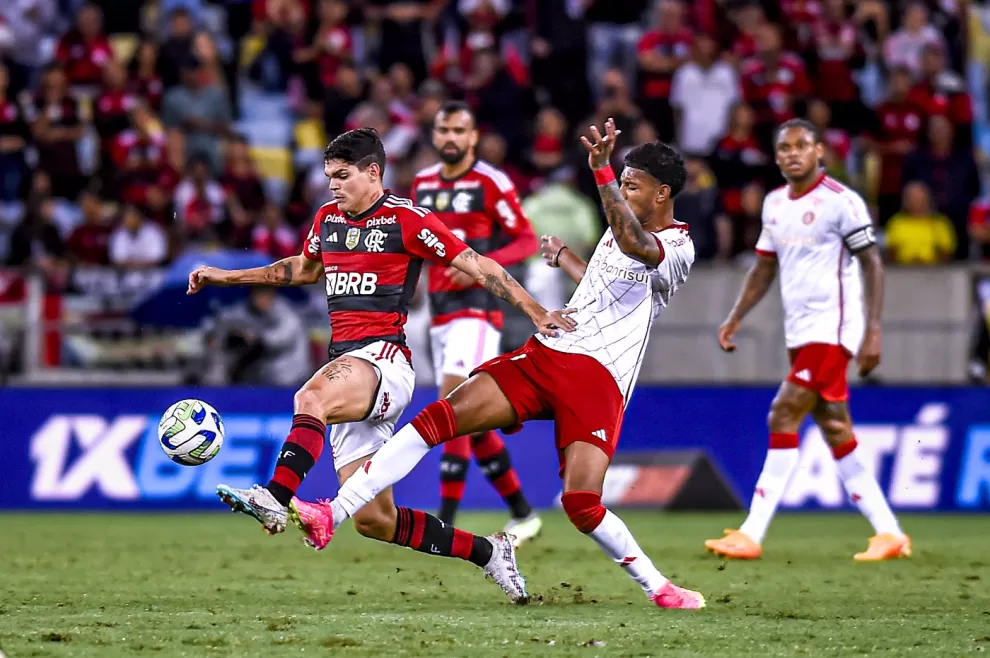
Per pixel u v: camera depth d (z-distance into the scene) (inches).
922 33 2549.2
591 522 820.0
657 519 1652.3
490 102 2293.3
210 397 1790.1
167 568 1097.4
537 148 2208.4
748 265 1796.3
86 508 1777.8
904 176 2244.1
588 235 1991.9
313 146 2426.2
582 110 2402.8
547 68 2397.9
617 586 982.4
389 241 831.7
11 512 1765.5
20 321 1860.2
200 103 2326.5
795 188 1208.8
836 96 2399.1
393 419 848.9
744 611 840.9
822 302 1197.7
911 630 760.3
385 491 839.7
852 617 815.1
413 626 756.0
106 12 2630.4
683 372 1801.2
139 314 1825.8
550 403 831.1
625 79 2527.1
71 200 2340.1
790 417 1206.9
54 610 828.6
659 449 1788.9
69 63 2417.6
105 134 2313.0
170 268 1907.0
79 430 1793.8
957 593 952.3
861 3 2529.5
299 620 778.2
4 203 2357.3
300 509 769.6
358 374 813.2
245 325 1827.0
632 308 834.8
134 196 2193.7
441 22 2522.1
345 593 929.5
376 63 2481.5
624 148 2166.6
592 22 2539.4
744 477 1772.9
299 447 777.6
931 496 1739.7
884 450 1750.7
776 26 2417.6
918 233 2096.5
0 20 2578.7
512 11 2456.9
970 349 1768.0
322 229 858.8
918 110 2363.4
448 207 1275.8
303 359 1841.8
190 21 2393.0
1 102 2396.7
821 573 1088.8
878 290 1200.8
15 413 1800.0
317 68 2474.2
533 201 1996.8
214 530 1491.1
